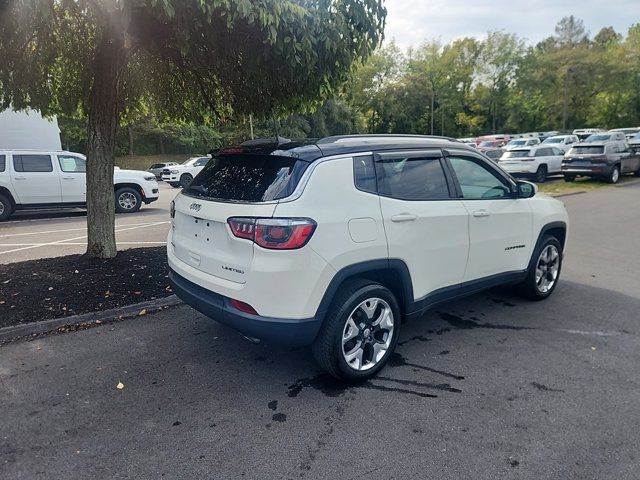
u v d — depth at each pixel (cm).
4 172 1118
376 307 334
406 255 340
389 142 353
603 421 282
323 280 295
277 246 281
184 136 4612
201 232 333
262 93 606
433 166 377
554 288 515
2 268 561
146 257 620
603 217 1043
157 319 441
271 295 284
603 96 5625
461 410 296
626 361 361
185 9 376
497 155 2159
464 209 385
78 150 4472
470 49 6303
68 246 809
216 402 306
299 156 302
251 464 246
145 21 461
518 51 6084
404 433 272
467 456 251
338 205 304
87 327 421
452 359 366
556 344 393
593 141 1798
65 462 247
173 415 291
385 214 326
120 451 257
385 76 5922
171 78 663
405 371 347
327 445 261
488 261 416
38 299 464
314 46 463
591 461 246
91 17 474
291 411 296
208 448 259
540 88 5712
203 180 359
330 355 313
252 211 288
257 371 348
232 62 530
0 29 424
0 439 266
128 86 643
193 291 334
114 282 517
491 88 6362
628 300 503
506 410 295
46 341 393
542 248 481
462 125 6488
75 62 607
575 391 317
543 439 265
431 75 6122
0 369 346
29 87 598
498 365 356
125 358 366
